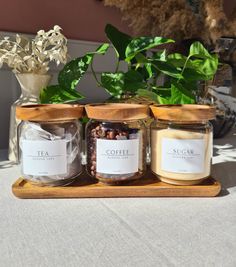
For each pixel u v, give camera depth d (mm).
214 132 664
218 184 362
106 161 350
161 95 457
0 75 584
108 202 341
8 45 492
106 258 233
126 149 349
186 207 328
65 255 237
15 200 346
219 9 572
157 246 250
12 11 589
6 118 604
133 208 325
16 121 491
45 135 341
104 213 312
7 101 601
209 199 351
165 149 355
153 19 626
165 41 445
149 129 389
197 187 353
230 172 454
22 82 490
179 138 345
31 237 264
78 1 661
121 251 243
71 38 666
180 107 354
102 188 350
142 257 234
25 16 605
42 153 342
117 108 333
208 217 304
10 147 511
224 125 654
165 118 344
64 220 297
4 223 290
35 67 480
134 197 354
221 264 226
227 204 337
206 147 353
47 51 481
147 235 268
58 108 335
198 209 323
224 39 587
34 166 345
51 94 431
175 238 263
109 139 346
